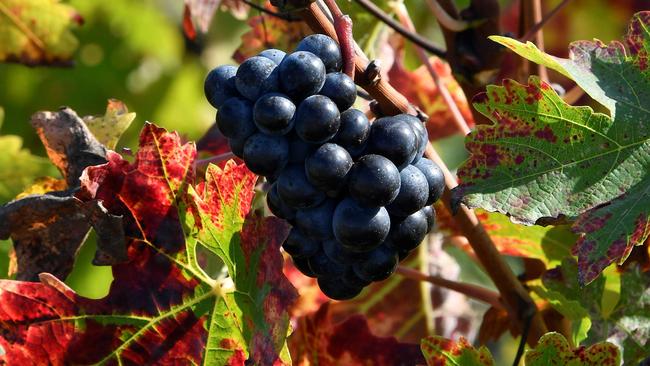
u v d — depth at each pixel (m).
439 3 0.79
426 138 0.67
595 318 0.73
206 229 0.70
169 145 0.70
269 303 0.68
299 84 0.64
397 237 0.66
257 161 0.65
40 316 0.69
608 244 0.67
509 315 0.75
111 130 0.77
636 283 0.73
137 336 0.70
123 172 0.70
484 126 0.68
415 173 0.65
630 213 0.67
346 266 0.67
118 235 0.70
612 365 0.69
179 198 0.70
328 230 0.66
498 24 0.78
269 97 0.64
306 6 0.66
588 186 0.68
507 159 0.68
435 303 0.86
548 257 0.78
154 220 0.71
